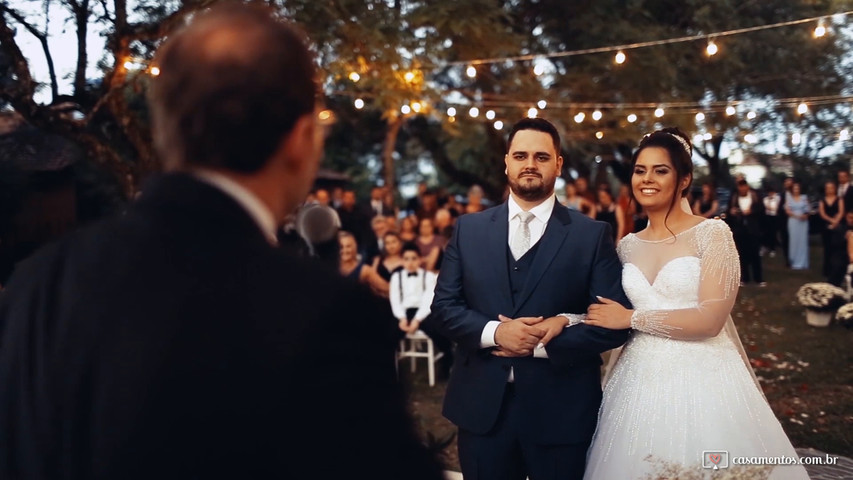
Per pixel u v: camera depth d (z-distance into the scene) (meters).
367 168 28.89
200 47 1.05
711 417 2.85
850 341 7.82
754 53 13.93
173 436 0.89
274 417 0.90
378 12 8.79
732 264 2.91
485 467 2.95
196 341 0.93
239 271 0.98
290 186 1.12
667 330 2.88
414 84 9.61
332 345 0.94
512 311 2.96
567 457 2.91
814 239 22.33
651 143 3.10
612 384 3.07
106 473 0.91
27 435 1.00
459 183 19.44
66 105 9.30
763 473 2.80
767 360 7.17
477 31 9.12
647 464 2.83
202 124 1.03
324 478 0.91
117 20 7.64
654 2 13.25
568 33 12.75
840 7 13.02
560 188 22.42
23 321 1.06
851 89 14.94
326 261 1.08
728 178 24.45
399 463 0.96
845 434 4.98
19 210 12.58
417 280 6.98
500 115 12.90
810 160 20.48
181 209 1.03
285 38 1.08
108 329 0.97
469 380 3.02
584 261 2.96
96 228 1.11
